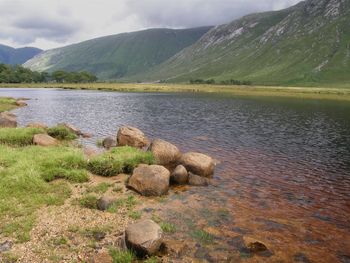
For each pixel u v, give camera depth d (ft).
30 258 46.14
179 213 65.05
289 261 49.49
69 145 123.54
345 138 157.79
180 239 54.13
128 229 50.60
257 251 51.72
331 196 78.89
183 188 80.53
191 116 230.48
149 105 308.40
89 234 54.03
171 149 103.50
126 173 89.15
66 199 68.03
